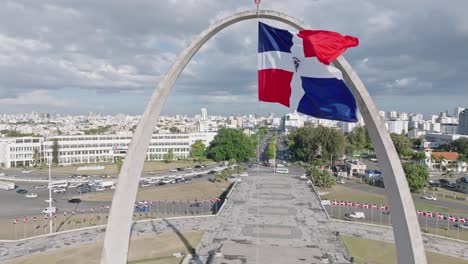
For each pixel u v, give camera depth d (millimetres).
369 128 20297
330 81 20125
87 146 157125
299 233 51062
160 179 107562
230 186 95312
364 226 56406
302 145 142625
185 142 171250
